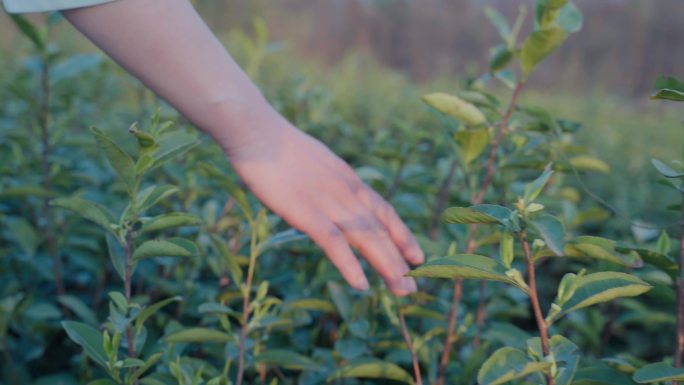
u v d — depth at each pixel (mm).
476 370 959
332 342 1072
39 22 2818
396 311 945
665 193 1862
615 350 1360
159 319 1033
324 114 1617
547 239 695
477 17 7613
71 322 803
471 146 956
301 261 1157
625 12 7445
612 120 2867
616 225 1656
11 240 1206
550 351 722
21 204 1226
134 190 793
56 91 1433
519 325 1400
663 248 883
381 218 904
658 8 7395
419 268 728
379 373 893
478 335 1009
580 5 7488
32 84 1326
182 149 806
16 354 1031
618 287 722
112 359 788
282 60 2752
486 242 961
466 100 949
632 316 1137
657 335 1374
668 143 2516
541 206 706
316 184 875
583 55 7355
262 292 891
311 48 7324
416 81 7652
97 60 1146
